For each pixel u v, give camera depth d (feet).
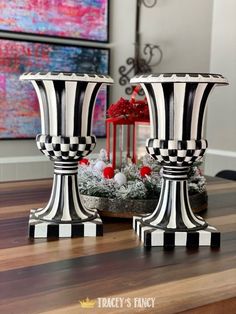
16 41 10.87
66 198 4.38
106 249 3.95
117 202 4.89
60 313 2.71
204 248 4.05
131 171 5.34
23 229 4.51
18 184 6.99
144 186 4.94
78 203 4.45
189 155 4.01
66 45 11.64
